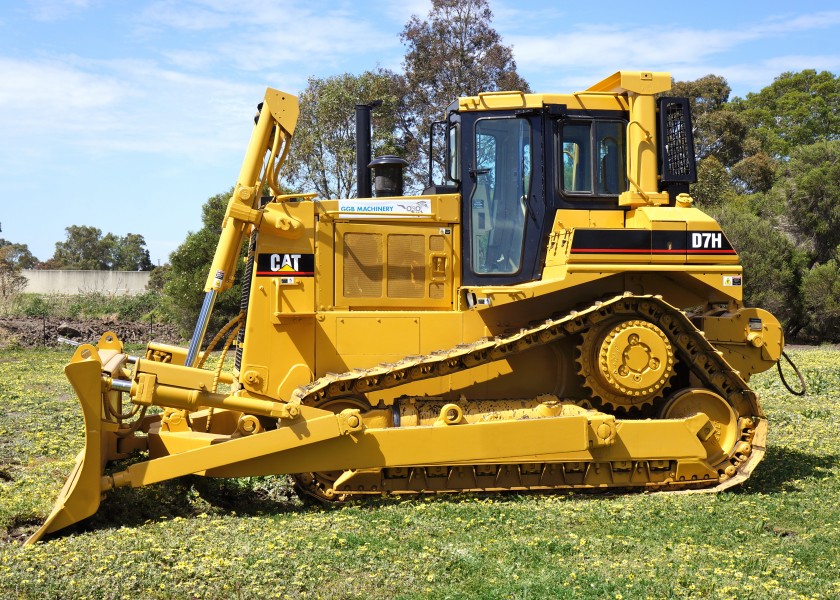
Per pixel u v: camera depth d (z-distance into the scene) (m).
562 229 7.61
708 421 7.46
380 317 7.50
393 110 34.06
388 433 6.74
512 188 7.68
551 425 6.93
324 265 7.56
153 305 36.81
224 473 6.57
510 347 7.21
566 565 5.23
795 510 6.64
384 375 7.09
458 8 35.44
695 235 7.32
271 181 7.65
